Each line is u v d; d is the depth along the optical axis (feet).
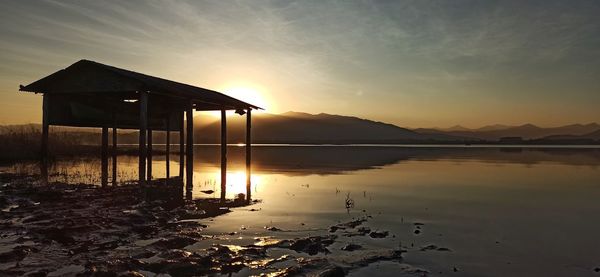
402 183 87.45
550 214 52.95
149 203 54.49
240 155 238.48
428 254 34.32
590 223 47.62
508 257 33.96
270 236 39.29
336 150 336.49
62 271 26.84
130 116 90.22
